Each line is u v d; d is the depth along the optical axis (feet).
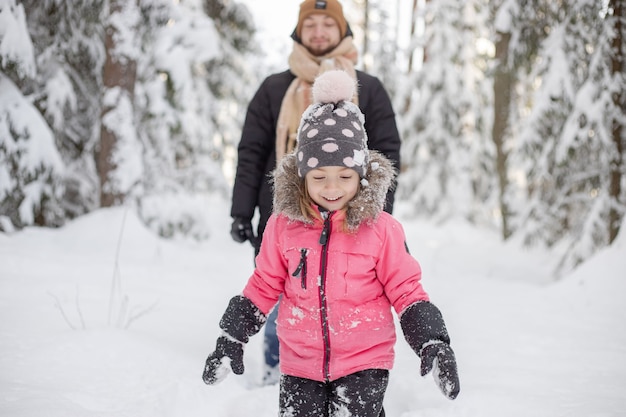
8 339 9.71
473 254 29.86
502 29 27.20
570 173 22.67
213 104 36.99
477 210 46.39
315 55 10.03
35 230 22.31
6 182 22.09
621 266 16.25
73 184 29.86
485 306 15.85
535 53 27.50
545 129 24.91
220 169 35.58
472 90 46.83
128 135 26.04
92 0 27.04
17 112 22.35
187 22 30.89
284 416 6.34
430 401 8.30
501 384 8.90
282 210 6.52
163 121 29.94
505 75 32.91
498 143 34.58
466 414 7.61
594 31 22.40
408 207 49.11
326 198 6.34
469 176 46.68
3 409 6.93
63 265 17.19
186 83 29.96
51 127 25.35
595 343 11.64
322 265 6.34
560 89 23.66
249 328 6.51
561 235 26.37
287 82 9.97
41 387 7.82
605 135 20.24
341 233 6.42
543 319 14.06
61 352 9.08
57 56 26.50
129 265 19.08
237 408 8.21
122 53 26.07
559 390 8.60
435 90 47.06
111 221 23.31
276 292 6.77
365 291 6.39
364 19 60.75
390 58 58.29
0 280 14.37
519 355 10.75
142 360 9.24
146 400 7.89
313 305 6.36
